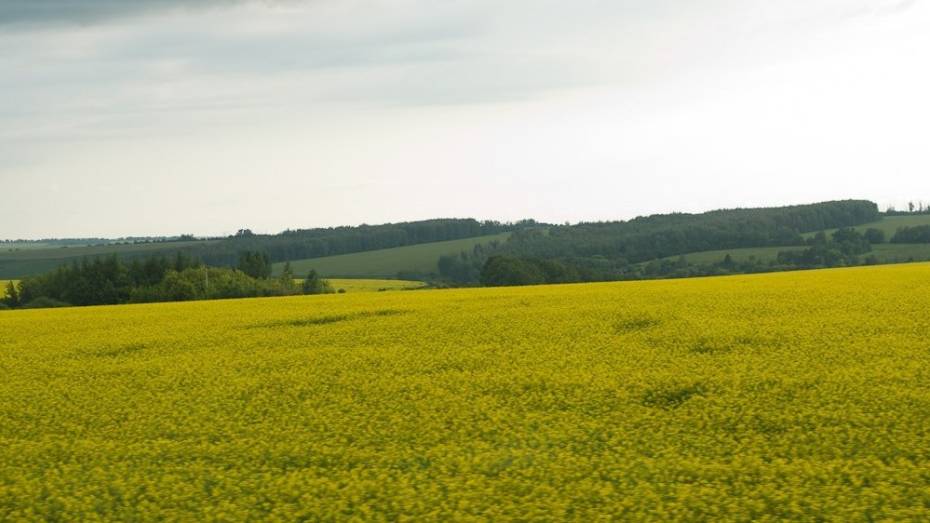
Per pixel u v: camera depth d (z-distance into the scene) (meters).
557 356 24.73
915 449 15.02
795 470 14.12
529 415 18.25
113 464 16.00
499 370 23.11
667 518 12.28
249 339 30.64
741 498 12.98
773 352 24.08
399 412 19.08
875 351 23.53
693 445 16.03
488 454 15.34
